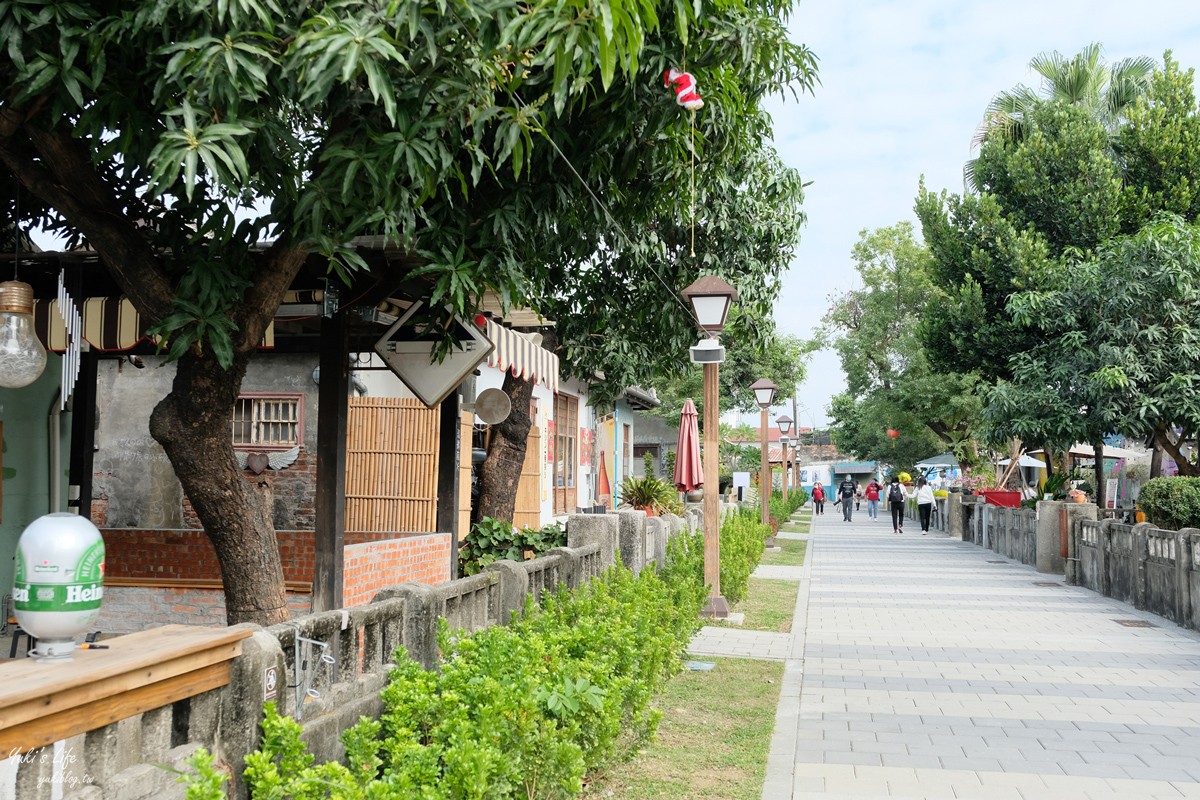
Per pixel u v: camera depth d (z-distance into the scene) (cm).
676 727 738
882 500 6569
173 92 450
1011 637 1184
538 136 600
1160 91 2398
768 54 646
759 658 1034
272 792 340
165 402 589
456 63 459
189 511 1267
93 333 712
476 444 1675
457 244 601
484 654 541
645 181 762
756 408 3947
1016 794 591
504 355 868
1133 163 2423
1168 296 1955
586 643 634
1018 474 4159
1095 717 788
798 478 5616
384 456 1219
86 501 933
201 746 374
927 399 3978
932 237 2641
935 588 1703
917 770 638
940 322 2630
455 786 389
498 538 1208
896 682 919
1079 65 2778
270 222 513
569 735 515
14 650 731
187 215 545
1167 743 708
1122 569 1531
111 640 359
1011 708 817
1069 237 2442
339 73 420
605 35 386
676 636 862
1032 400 2108
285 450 1267
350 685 491
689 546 1429
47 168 580
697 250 1411
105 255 553
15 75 470
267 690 403
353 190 485
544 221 631
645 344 1435
